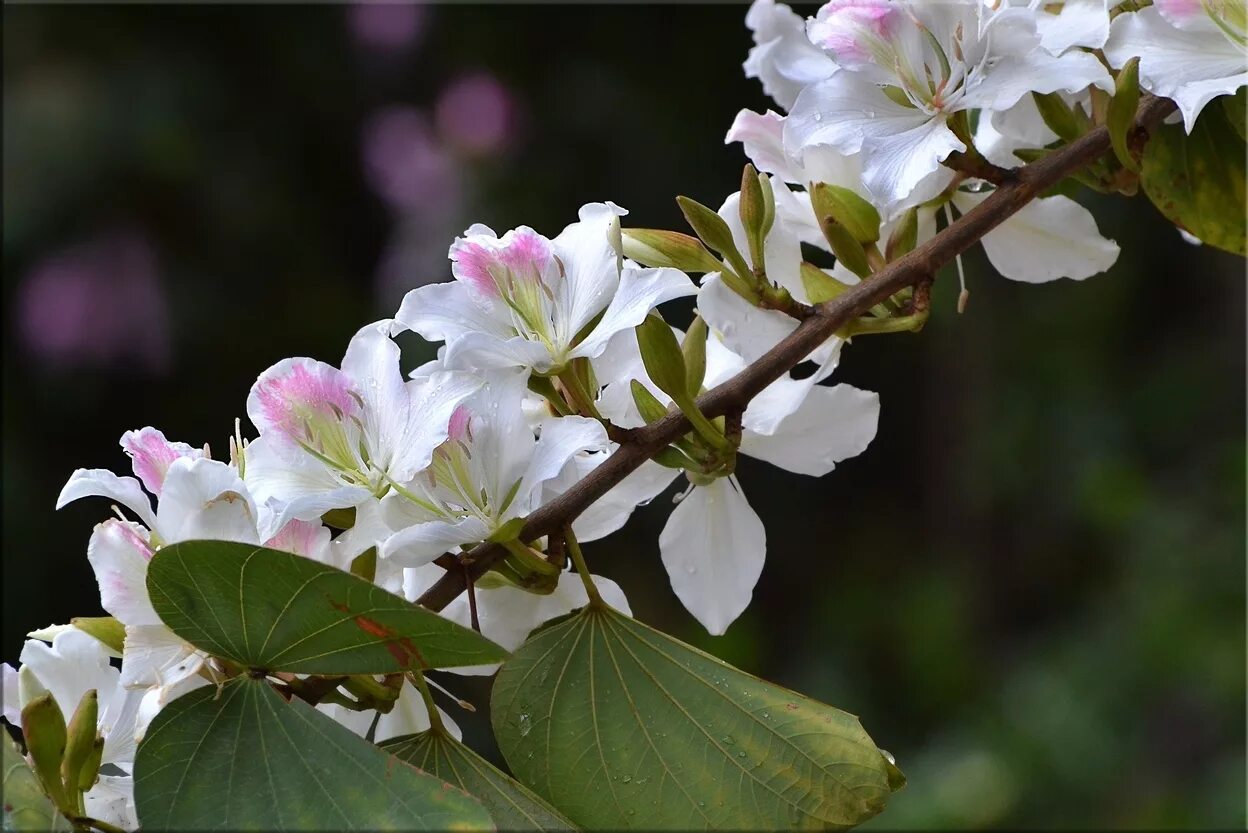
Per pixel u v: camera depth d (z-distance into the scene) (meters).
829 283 1.49
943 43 1.47
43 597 3.69
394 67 4.27
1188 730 3.52
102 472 1.42
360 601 1.38
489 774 1.41
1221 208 1.53
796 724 1.41
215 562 1.37
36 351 3.80
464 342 1.42
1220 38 1.48
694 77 4.17
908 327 1.48
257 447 1.43
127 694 1.42
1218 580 3.72
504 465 1.43
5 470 3.69
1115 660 3.71
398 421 1.43
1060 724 3.61
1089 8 1.49
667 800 1.40
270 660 1.39
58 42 3.84
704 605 1.51
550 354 1.44
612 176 4.14
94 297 3.79
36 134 3.73
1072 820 3.46
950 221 1.53
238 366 3.97
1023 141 1.53
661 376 1.44
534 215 4.11
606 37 4.20
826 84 1.48
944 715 4.06
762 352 1.48
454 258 1.44
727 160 4.13
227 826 1.38
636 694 1.42
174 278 3.87
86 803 1.42
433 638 1.38
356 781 1.38
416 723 1.45
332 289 4.15
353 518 1.43
